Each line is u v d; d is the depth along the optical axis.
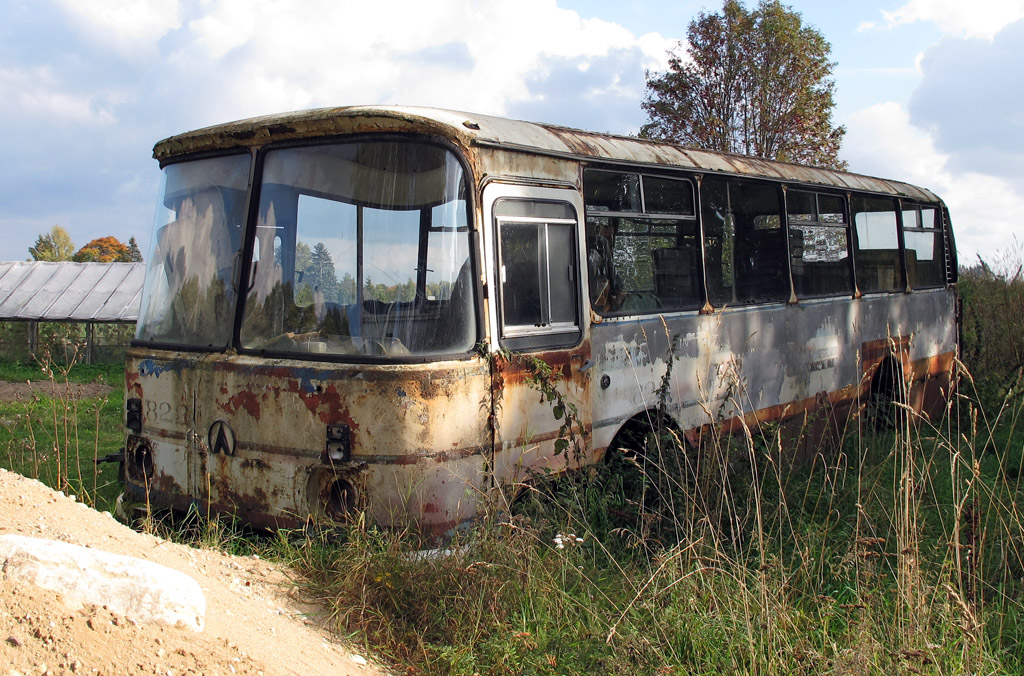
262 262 5.56
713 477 6.26
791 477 7.36
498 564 4.78
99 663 3.21
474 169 5.26
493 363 5.27
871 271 10.52
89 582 3.48
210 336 5.72
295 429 5.16
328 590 4.71
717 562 5.06
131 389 6.08
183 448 5.70
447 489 5.03
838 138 22.83
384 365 4.95
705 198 7.65
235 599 4.35
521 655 4.30
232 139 5.73
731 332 7.85
